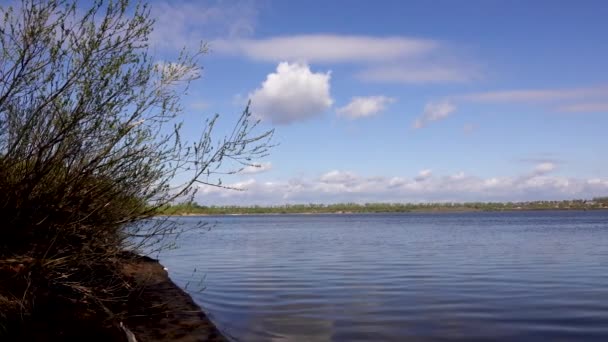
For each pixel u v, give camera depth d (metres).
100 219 7.08
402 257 22.61
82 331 5.72
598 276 15.56
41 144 6.31
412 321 9.17
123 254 7.93
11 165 6.25
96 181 6.83
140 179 7.00
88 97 6.23
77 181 6.66
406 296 11.90
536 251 25.91
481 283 14.08
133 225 7.59
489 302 11.09
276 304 10.76
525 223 83.69
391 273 16.41
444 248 28.42
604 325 8.88
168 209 7.46
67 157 6.42
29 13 5.90
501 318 9.44
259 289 12.91
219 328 8.34
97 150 6.73
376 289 12.95
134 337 6.33
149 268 12.97
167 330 7.34
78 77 6.21
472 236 42.75
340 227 74.50
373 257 22.64
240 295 11.96
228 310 10.07
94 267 7.68
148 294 9.43
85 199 6.78
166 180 7.23
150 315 7.98
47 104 6.28
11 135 6.32
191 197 7.36
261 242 35.84
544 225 72.06
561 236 41.56
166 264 19.31
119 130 6.53
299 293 12.30
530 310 10.20
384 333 8.27
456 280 14.72
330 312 9.95
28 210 6.46
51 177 6.70
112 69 6.20
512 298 11.63
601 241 34.38
